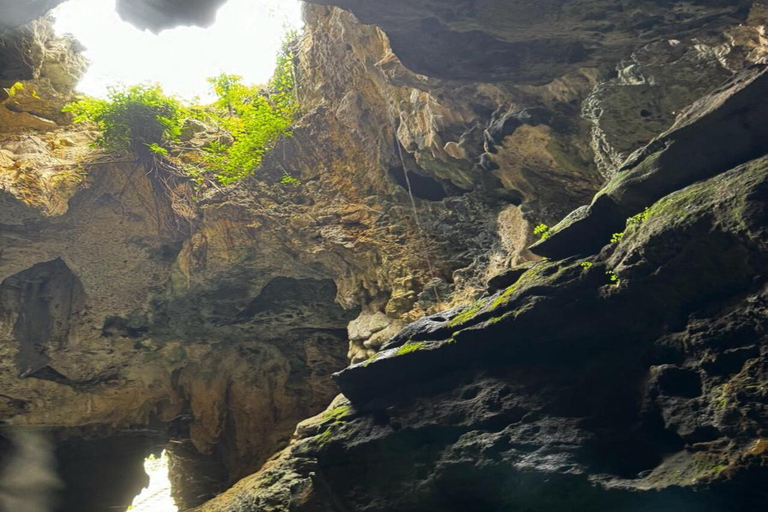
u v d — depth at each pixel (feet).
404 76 37.11
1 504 57.00
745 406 21.06
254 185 50.75
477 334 28.30
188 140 52.65
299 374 59.98
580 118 34.71
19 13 25.57
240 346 58.80
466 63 27.20
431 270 44.91
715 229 22.71
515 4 23.77
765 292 21.90
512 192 41.91
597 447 24.08
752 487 20.18
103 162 49.06
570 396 25.71
